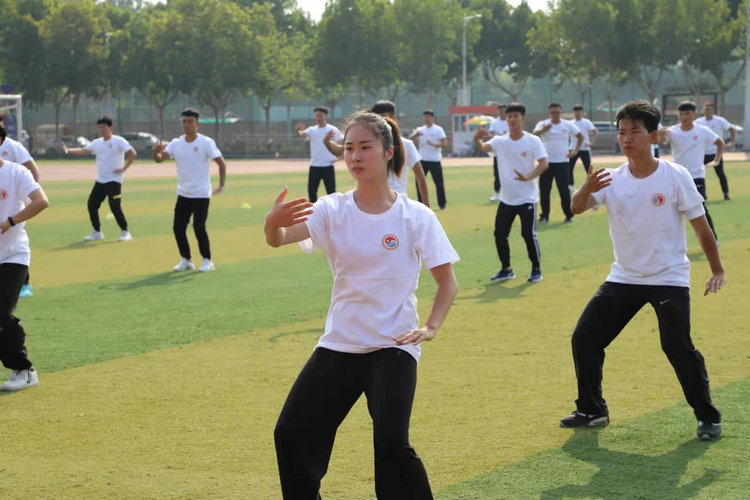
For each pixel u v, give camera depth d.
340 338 4.07
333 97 72.00
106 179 16.02
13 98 36.91
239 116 80.31
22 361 7.05
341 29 62.72
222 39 61.44
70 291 11.20
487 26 72.75
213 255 14.30
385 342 4.03
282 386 6.98
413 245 4.09
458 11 68.00
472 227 17.19
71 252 14.79
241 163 48.28
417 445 5.61
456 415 6.19
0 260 7.07
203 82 62.47
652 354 7.75
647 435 5.72
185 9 62.62
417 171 10.45
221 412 6.38
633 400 6.47
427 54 64.62
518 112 11.10
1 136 8.06
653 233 5.64
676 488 4.86
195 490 4.99
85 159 56.69
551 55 63.00
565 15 59.25
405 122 69.38
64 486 5.08
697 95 46.72
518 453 5.44
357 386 4.09
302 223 4.05
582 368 5.86
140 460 5.47
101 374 7.42
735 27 56.19
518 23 72.62
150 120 71.62
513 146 11.21
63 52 62.69
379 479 3.92
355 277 4.06
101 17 64.88
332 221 4.08
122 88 64.94
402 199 4.16
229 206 22.25
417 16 64.19
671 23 56.12
